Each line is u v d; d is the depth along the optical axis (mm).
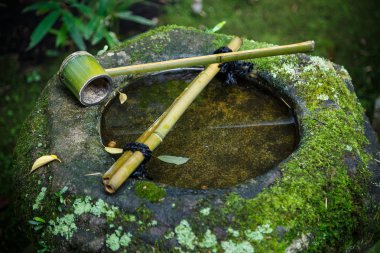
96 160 1642
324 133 1703
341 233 1561
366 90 3742
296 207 1484
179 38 2201
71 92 1902
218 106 1960
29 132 1842
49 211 1585
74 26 3357
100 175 1586
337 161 1630
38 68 3969
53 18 3312
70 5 3578
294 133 1812
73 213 1530
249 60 2033
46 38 3967
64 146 1699
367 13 4410
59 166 1633
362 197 1627
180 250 1413
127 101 1994
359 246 1668
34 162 1701
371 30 4234
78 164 1628
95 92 1854
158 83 2086
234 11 4422
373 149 1805
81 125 1780
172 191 1506
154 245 1434
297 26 4258
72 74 1790
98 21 3377
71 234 1526
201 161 1724
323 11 4426
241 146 1777
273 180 1540
